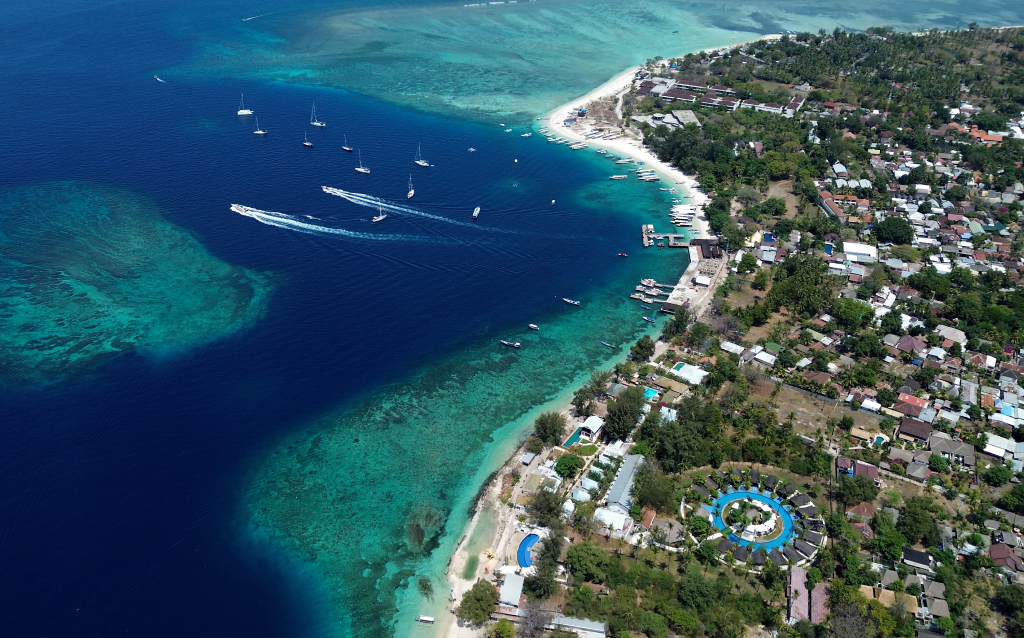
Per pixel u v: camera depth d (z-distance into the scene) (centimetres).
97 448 16350
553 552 13638
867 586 13025
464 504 15425
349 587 13650
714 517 14512
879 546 13725
